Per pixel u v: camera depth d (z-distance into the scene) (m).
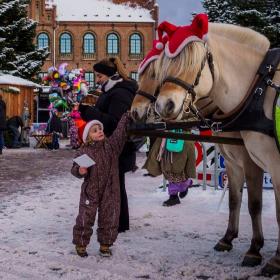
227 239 5.46
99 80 6.02
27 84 24.22
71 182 11.09
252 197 4.95
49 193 9.52
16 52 31.81
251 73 4.46
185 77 3.93
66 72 18.86
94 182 5.29
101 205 5.30
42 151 20.11
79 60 69.44
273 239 5.93
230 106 4.44
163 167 7.97
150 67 4.21
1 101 18.34
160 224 6.74
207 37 4.07
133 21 69.38
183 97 3.91
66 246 5.69
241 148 4.88
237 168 5.32
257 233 4.98
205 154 9.12
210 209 7.70
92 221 5.30
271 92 4.24
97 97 6.64
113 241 5.30
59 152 19.61
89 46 69.75
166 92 3.88
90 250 5.57
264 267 4.66
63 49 69.44
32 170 13.43
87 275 4.68
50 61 68.56
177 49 3.95
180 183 7.98
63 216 7.36
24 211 7.71
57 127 21.20
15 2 30.72
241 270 4.80
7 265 4.99
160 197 8.84
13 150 20.58
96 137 5.32
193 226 6.62
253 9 33.22
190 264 4.98
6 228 6.58
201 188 9.34
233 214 5.43
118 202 5.34
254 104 4.27
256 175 4.90
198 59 3.97
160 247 5.62
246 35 4.57
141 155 17.70
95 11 70.50
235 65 4.45
